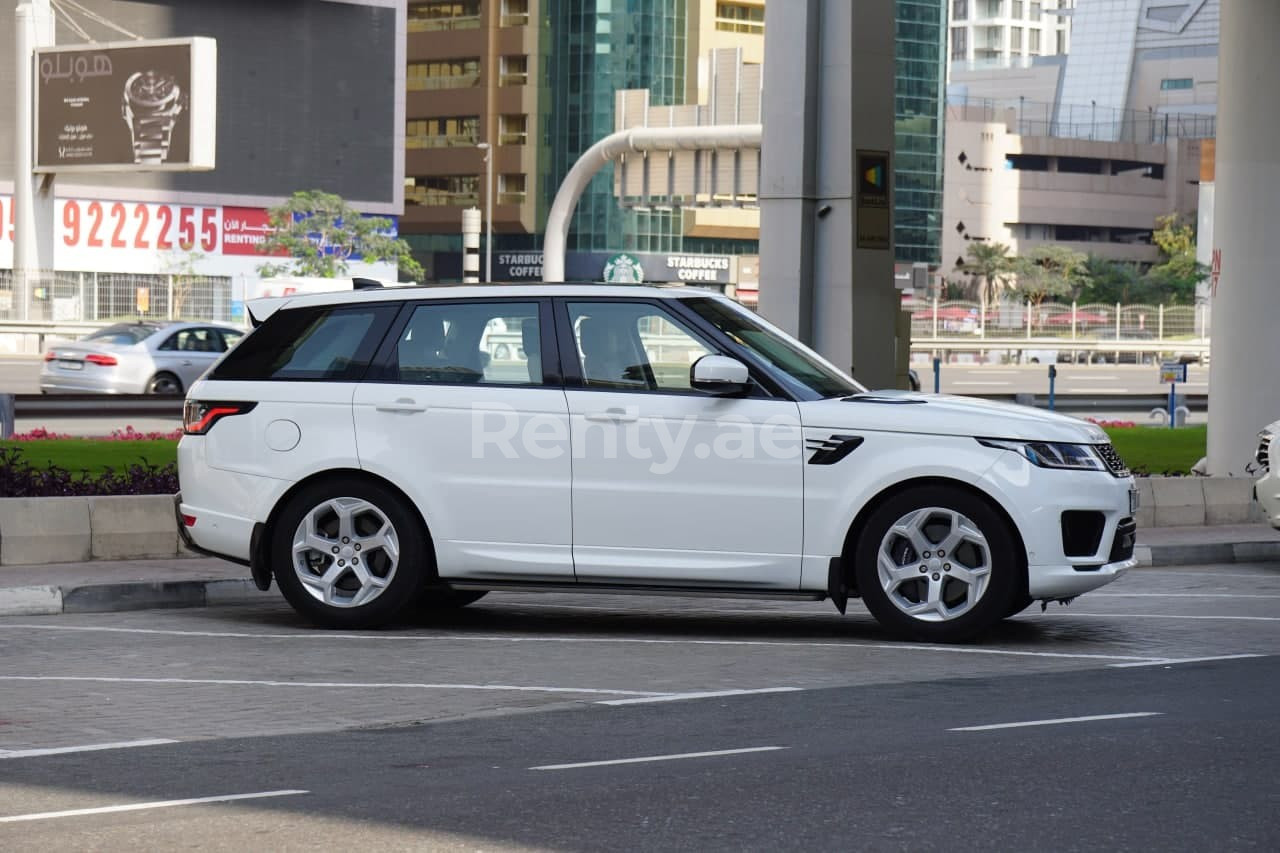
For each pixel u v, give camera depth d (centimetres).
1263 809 1005
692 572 1700
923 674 1525
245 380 1795
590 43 17212
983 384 8725
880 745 1195
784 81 2811
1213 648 1702
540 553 1723
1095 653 1659
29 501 2147
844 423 1684
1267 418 3256
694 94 17288
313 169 14238
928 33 18088
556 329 1748
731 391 1692
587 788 1056
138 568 2112
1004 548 1672
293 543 1775
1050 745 1195
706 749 1181
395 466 1742
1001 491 1659
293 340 1800
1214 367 3319
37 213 11294
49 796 1036
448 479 1736
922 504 1683
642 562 1708
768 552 1694
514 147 17625
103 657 1603
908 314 3316
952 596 1702
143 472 2502
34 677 1489
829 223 2814
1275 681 1491
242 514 1780
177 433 3878
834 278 2814
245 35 13900
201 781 1078
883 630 1820
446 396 1742
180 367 5472
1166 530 2831
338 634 1759
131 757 1155
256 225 13975
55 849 914
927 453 1672
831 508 1681
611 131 17188
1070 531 1675
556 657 1620
